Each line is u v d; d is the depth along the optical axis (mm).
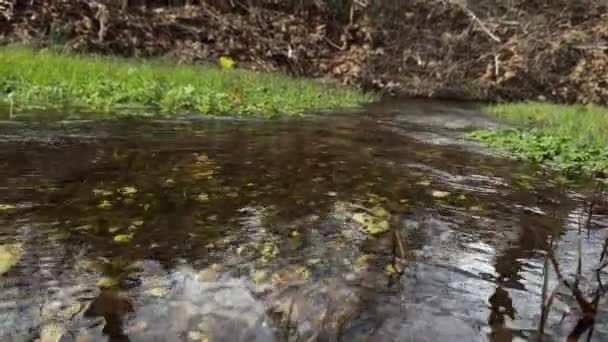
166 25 15797
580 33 17859
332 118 9133
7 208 3592
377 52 17266
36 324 2385
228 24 16609
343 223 3820
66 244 3146
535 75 16734
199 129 6812
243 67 15586
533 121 10828
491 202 4629
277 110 9234
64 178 4316
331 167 5406
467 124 9898
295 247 3350
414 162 6004
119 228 3426
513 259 3385
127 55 14453
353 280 2973
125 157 5086
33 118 6559
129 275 2857
